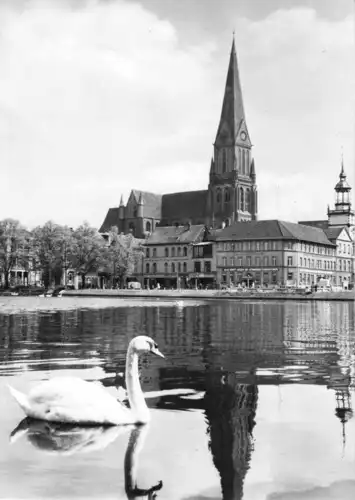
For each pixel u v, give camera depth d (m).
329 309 78.00
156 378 18.98
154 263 199.88
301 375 19.59
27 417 13.73
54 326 40.72
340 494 9.57
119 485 9.95
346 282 189.12
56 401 13.39
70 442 12.01
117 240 171.62
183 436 12.43
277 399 15.84
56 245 148.00
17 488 9.84
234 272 184.00
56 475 10.35
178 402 15.49
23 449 11.62
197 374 19.75
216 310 71.31
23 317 51.91
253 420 13.68
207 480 10.16
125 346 27.72
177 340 31.55
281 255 176.62
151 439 12.21
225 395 16.34
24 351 25.64
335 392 16.72
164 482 10.05
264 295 130.50
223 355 24.77
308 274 184.00
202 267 190.38
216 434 12.56
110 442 12.03
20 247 148.62
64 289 157.38
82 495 9.59
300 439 12.23
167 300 118.56
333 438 12.30
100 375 19.28
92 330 37.47
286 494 9.59
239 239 182.88
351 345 28.94
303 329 39.88
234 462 10.93
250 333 36.16
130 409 13.77
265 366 21.62
